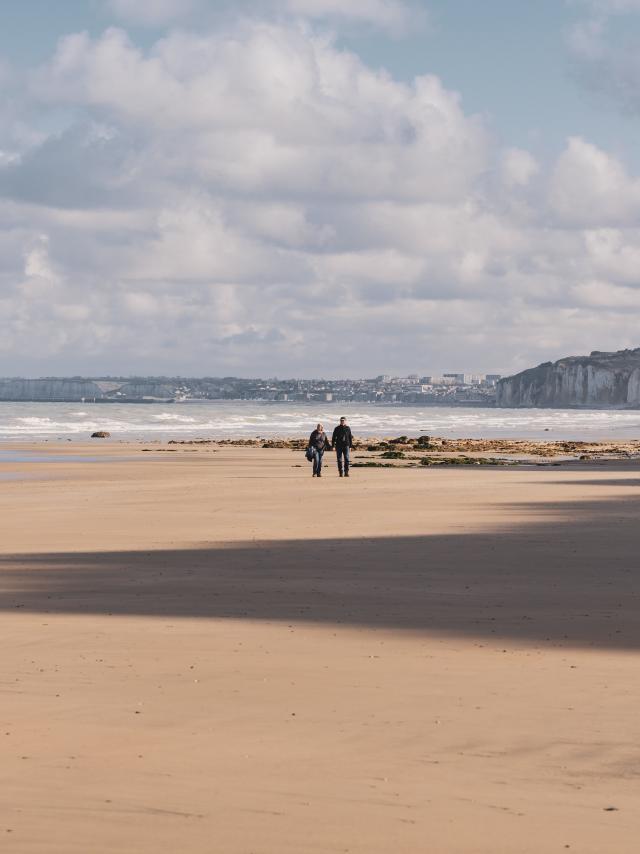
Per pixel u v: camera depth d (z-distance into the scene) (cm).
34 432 12388
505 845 584
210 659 1067
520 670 1015
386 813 630
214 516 2852
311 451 4819
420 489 3900
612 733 798
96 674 1001
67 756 739
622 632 1223
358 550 2072
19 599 1490
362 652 1102
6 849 574
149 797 655
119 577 1711
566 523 2625
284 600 1466
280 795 661
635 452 8031
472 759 735
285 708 871
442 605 1420
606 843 588
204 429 14038
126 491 3900
